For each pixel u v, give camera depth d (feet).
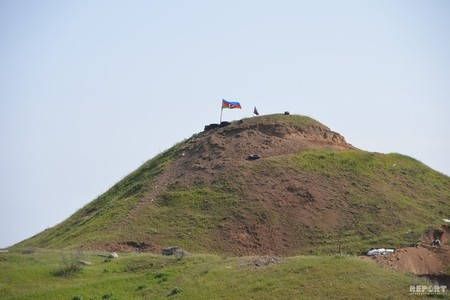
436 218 655.76
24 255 479.41
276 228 610.65
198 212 634.43
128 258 468.75
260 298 358.23
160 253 530.27
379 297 342.85
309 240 595.06
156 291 392.27
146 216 630.33
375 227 613.11
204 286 386.52
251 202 645.51
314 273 383.24
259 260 424.87
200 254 489.26
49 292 388.98
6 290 393.29
